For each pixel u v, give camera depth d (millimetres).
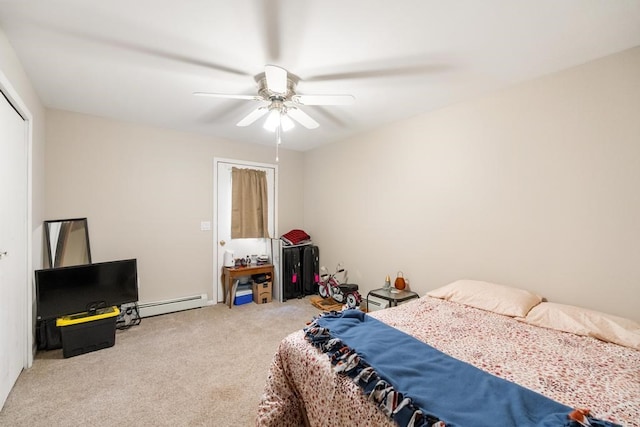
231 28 1628
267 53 1880
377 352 1348
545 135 2152
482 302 2170
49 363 2303
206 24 1595
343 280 4023
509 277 2363
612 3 1414
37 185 2527
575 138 2012
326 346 1392
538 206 2195
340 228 4086
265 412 1438
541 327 1809
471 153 2602
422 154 3004
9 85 1729
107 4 1440
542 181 2172
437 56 1913
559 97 2086
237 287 4020
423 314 2039
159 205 3502
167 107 2832
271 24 1591
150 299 3453
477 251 2570
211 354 2480
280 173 4559
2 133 1751
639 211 1764
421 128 3010
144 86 2369
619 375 1268
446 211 2805
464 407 990
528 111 2242
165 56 1920
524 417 939
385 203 3416
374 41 1745
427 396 1041
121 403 1827
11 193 1903
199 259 3811
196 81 2281
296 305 3848
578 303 2004
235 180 4074
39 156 2592
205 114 3027
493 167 2451
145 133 3391
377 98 2602
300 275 4266
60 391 1939
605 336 1608
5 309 1802
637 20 1536
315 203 4566
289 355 1512
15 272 1982
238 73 2146
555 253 2109
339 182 4086
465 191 2650
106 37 1712
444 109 2803
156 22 1579
